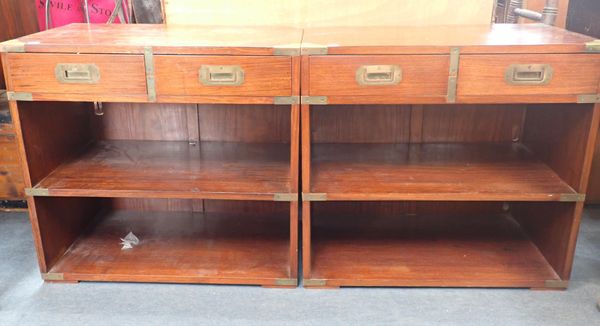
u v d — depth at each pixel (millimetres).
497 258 1828
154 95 1514
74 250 1876
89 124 2021
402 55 1453
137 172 1753
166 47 1465
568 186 1650
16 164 2154
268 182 1682
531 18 1988
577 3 2084
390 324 1561
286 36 1648
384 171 1766
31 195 1650
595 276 1800
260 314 1604
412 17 1889
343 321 1573
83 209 2000
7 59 1500
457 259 1821
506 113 1984
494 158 1878
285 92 1495
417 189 1633
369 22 1894
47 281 1762
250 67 1473
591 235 2068
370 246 1896
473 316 1597
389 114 1976
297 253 1698
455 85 1479
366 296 1692
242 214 2129
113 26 1860
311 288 1729
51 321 1569
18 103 1557
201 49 1463
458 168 1790
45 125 1709
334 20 1891
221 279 1725
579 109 1584
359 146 1985
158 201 2145
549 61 1463
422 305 1648
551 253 1776
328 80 1479
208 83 1492
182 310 1623
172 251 1867
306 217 1638
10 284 1752
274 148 1971
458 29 1762
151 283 1757
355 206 2107
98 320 1574
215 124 2012
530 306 1646
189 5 1891
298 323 1563
